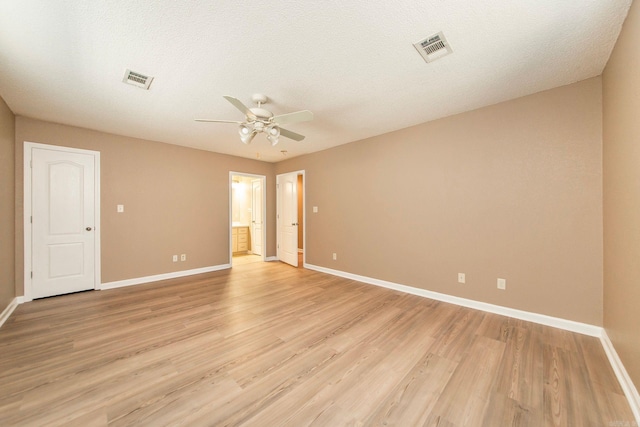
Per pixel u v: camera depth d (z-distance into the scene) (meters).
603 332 2.19
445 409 1.46
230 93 2.55
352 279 4.29
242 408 1.46
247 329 2.45
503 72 2.21
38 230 3.24
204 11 1.52
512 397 1.55
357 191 4.22
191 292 3.58
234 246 6.82
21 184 3.12
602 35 1.75
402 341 2.22
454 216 3.11
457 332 2.38
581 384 1.66
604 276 2.18
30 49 1.87
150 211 4.16
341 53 1.94
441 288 3.24
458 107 2.90
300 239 7.39
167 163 4.34
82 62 2.04
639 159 1.43
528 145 2.61
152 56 1.97
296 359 1.96
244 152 5.02
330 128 3.61
